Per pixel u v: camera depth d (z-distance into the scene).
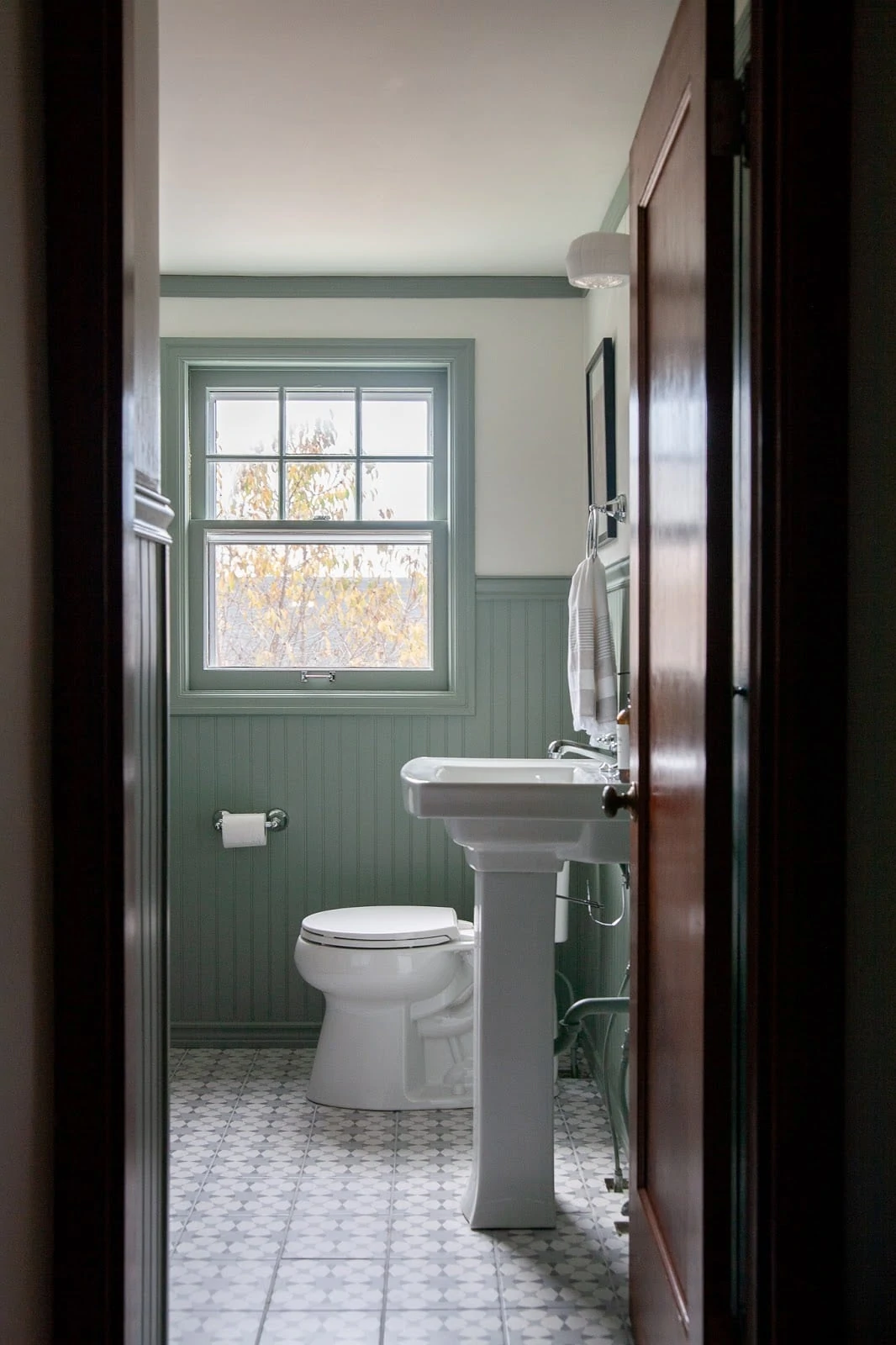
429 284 3.71
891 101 1.31
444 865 3.69
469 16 2.21
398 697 3.69
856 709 1.37
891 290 1.31
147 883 1.66
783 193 1.35
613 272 2.70
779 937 1.38
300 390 3.81
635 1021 1.97
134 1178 1.41
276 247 3.46
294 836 3.70
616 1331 2.05
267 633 3.79
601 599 2.94
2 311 1.18
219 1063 3.55
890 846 1.35
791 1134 1.38
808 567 1.36
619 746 2.55
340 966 3.08
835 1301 1.39
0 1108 1.18
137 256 1.64
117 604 1.34
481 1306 2.13
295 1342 2.00
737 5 1.96
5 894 1.19
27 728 1.25
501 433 3.71
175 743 3.69
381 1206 2.55
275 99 2.54
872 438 1.34
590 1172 2.73
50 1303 1.33
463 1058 3.22
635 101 2.57
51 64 1.31
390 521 3.78
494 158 2.85
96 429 1.32
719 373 1.42
